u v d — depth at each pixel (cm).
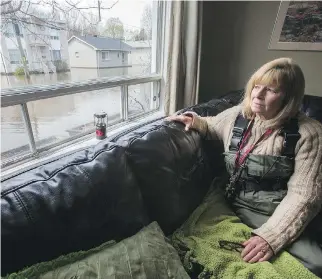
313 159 88
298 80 93
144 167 83
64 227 59
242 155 101
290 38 211
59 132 124
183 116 114
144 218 79
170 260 69
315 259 77
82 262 58
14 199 55
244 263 75
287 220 83
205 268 73
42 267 53
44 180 62
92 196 65
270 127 97
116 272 58
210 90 252
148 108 190
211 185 118
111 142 83
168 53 167
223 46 236
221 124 116
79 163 70
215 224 92
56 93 110
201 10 180
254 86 99
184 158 98
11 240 51
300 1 198
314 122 95
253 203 98
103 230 68
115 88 154
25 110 101
